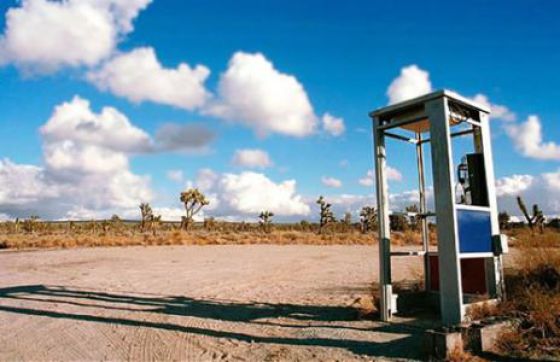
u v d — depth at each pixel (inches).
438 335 215.3
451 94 287.7
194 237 1551.4
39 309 411.8
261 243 1470.2
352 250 1097.4
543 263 336.8
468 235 285.7
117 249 1188.5
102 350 267.3
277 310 366.0
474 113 322.7
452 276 273.0
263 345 262.4
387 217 316.2
